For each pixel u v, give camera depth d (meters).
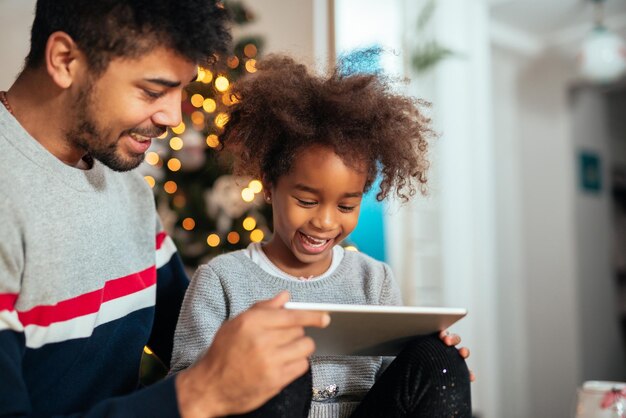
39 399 1.05
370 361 1.23
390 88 1.31
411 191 1.35
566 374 3.91
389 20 3.26
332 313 0.86
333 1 2.94
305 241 1.16
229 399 0.83
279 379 0.81
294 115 1.16
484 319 3.30
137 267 1.22
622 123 4.61
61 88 1.02
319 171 1.11
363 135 1.17
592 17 3.74
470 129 3.35
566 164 3.95
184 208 2.42
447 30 3.32
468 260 3.29
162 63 0.99
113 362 1.17
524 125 4.11
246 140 1.24
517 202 4.11
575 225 3.96
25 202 0.99
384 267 1.34
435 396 0.97
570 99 4.04
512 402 3.93
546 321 4.01
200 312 1.16
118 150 1.04
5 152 1.00
